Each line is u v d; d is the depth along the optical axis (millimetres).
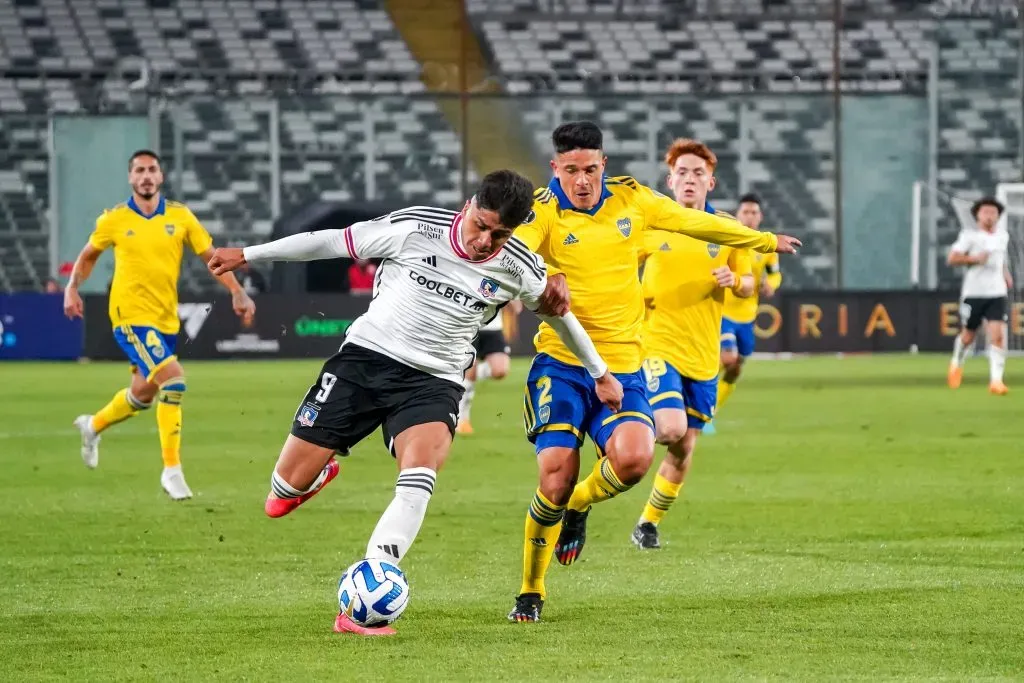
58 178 104812
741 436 48344
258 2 129750
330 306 94875
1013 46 118188
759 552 26156
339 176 117312
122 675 16922
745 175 116375
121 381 75062
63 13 126875
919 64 123688
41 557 25703
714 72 122000
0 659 17797
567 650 18188
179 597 21938
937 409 58531
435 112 121062
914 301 97500
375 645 18516
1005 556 25453
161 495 34656
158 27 127000
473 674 16859
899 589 22312
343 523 29922
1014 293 99812
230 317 93562
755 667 17172
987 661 17422
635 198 22000
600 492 21688
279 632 19359
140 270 34688
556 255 21484
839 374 81312
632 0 129375
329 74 120812
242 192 115812
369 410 19359
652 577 23656
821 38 127562
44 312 94250
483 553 26109
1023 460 40781
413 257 19016
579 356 19875
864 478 37031
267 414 57281
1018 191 99688
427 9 128500
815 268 113375
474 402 64375
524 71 126000
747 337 45719
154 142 105812
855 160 114250
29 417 56188
